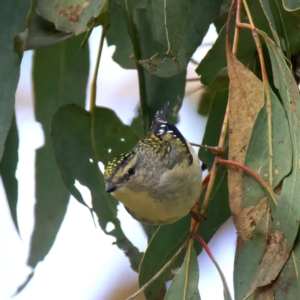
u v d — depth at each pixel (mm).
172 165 5730
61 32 5254
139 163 5820
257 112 5090
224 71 5957
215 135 6266
